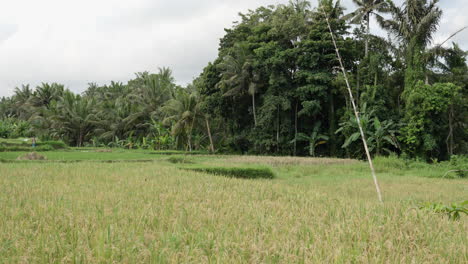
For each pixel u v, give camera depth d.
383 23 32.97
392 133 28.34
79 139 54.53
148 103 52.84
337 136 33.59
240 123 39.09
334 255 3.33
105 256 3.44
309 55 31.62
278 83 32.06
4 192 7.70
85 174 11.60
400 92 34.41
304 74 31.05
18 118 74.69
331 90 32.06
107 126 53.78
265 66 32.34
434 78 32.06
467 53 31.03
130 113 52.41
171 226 4.71
